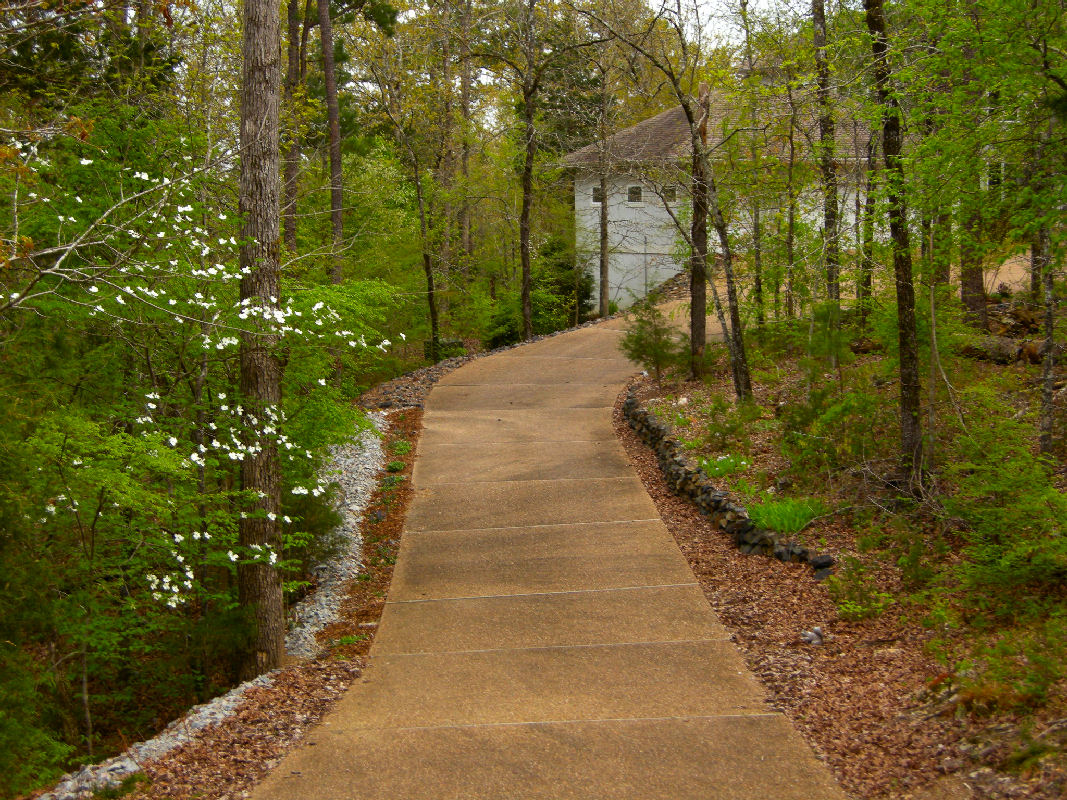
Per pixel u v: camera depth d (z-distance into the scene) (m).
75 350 9.20
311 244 17.22
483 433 16.75
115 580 8.82
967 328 11.86
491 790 5.70
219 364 10.21
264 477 8.79
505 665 8.16
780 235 14.90
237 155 9.77
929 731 5.73
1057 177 7.61
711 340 21.17
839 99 12.66
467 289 28.11
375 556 11.65
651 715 6.80
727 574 9.97
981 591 7.55
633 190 31.14
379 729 6.80
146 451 7.63
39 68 12.04
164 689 8.91
